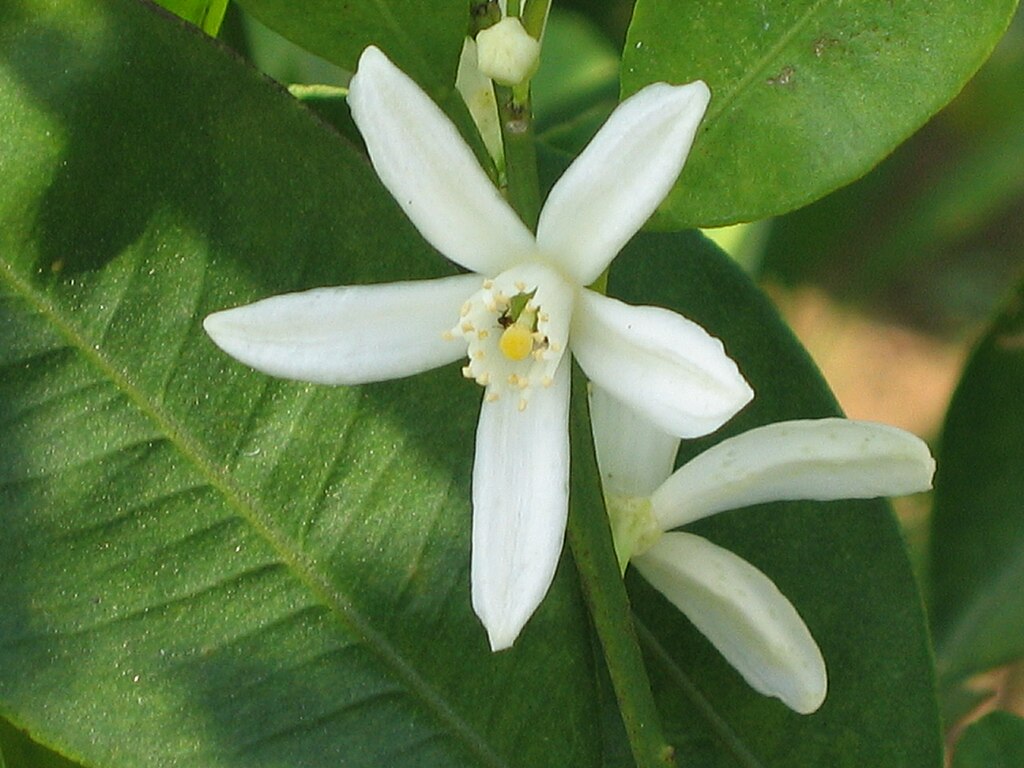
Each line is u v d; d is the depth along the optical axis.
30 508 0.14
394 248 0.14
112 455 0.14
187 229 0.14
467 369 0.14
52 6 0.14
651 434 0.15
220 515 0.14
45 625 0.14
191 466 0.14
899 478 0.14
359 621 0.14
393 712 0.14
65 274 0.14
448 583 0.15
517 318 0.14
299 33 0.14
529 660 0.15
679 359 0.13
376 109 0.13
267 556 0.14
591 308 0.14
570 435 0.14
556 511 0.14
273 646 0.14
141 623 0.14
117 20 0.14
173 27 0.14
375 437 0.15
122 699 0.14
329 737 0.14
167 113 0.14
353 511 0.14
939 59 0.14
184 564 0.14
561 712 0.15
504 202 0.14
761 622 0.15
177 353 0.14
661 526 0.15
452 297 0.14
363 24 0.14
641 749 0.14
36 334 0.14
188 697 0.14
